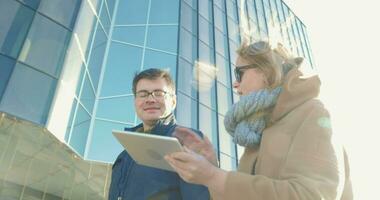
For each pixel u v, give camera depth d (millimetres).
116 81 11953
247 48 2055
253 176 1328
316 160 1325
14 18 9148
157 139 1606
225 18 19312
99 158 9977
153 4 14883
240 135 1814
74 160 9969
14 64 8562
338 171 1321
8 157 9336
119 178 2697
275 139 1578
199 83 14070
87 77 10766
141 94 3066
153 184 2373
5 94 8062
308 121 1476
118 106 11242
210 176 1358
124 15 14133
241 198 1287
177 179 2357
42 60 9156
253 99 1799
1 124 8531
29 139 9086
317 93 1693
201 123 12852
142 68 12570
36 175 9844
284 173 1363
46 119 8453
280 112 1690
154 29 14086
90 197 10867
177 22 14633
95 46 11711
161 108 3006
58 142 9023
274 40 2066
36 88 8672
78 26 10531
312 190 1213
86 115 10391
